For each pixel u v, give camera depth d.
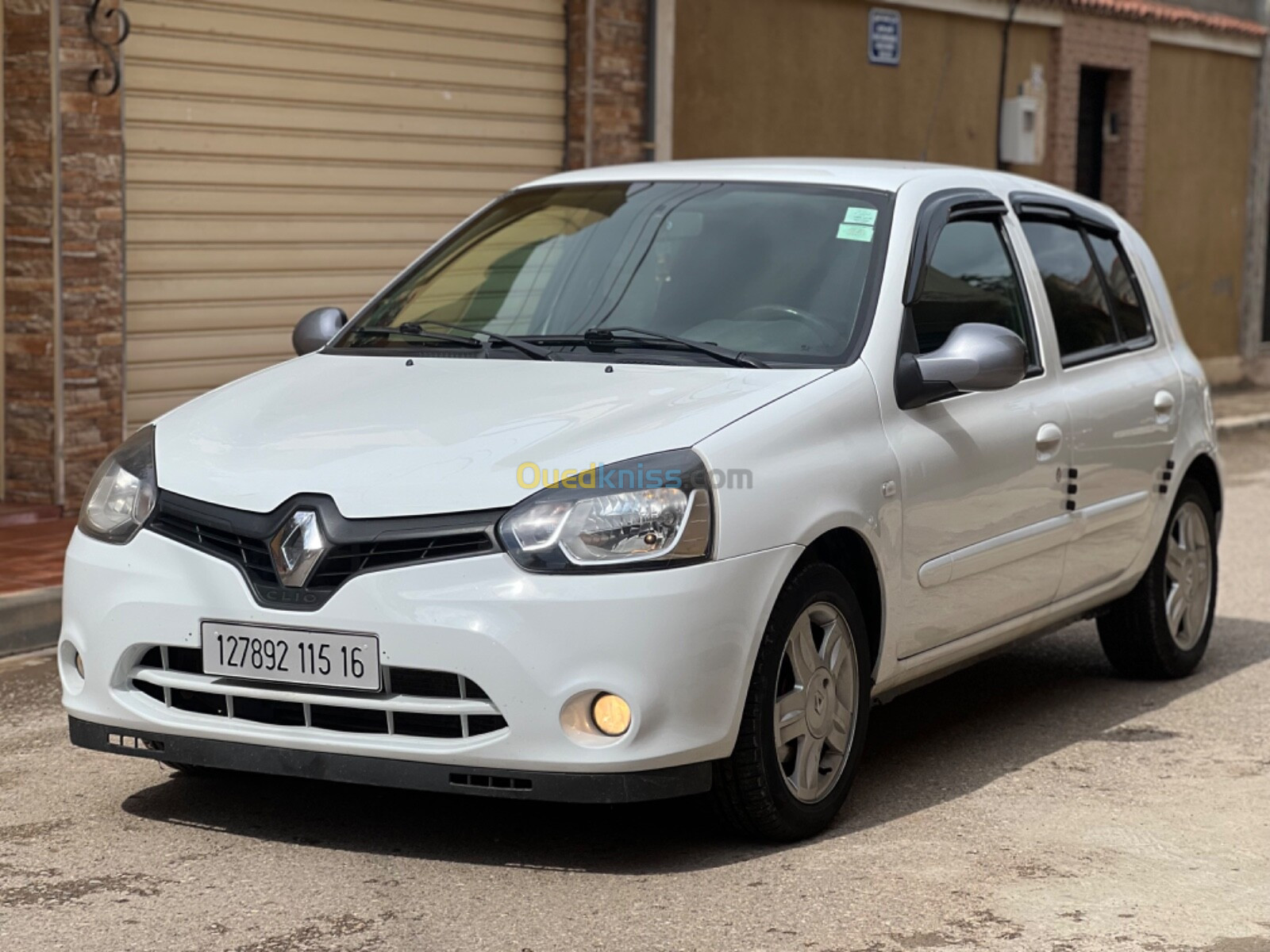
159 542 4.25
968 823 4.71
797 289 4.98
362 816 4.62
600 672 3.93
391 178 10.23
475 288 5.40
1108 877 4.29
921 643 4.93
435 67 10.45
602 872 4.22
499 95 10.92
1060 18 15.91
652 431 4.20
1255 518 10.77
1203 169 18.47
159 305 8.96
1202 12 18.17
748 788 4.26
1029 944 3.82
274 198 9.53
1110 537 5.95
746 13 12.77
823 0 13.42
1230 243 19.03
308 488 4.12
